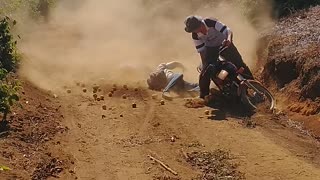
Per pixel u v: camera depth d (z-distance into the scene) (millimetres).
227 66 24578
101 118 23609
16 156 18625
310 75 24250
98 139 21172
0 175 16812
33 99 25000
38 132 21141
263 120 23047
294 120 23172
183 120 23219
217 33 25328
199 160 19281
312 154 19750
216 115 23812
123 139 21219
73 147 20297
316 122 22156
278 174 18125
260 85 24812
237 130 21953
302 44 27109
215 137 21297
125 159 19391
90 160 19250
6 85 22031
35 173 17781
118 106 25359
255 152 19812
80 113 24234
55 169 18344
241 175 18141
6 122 21188
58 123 22594
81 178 17875
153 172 18391
